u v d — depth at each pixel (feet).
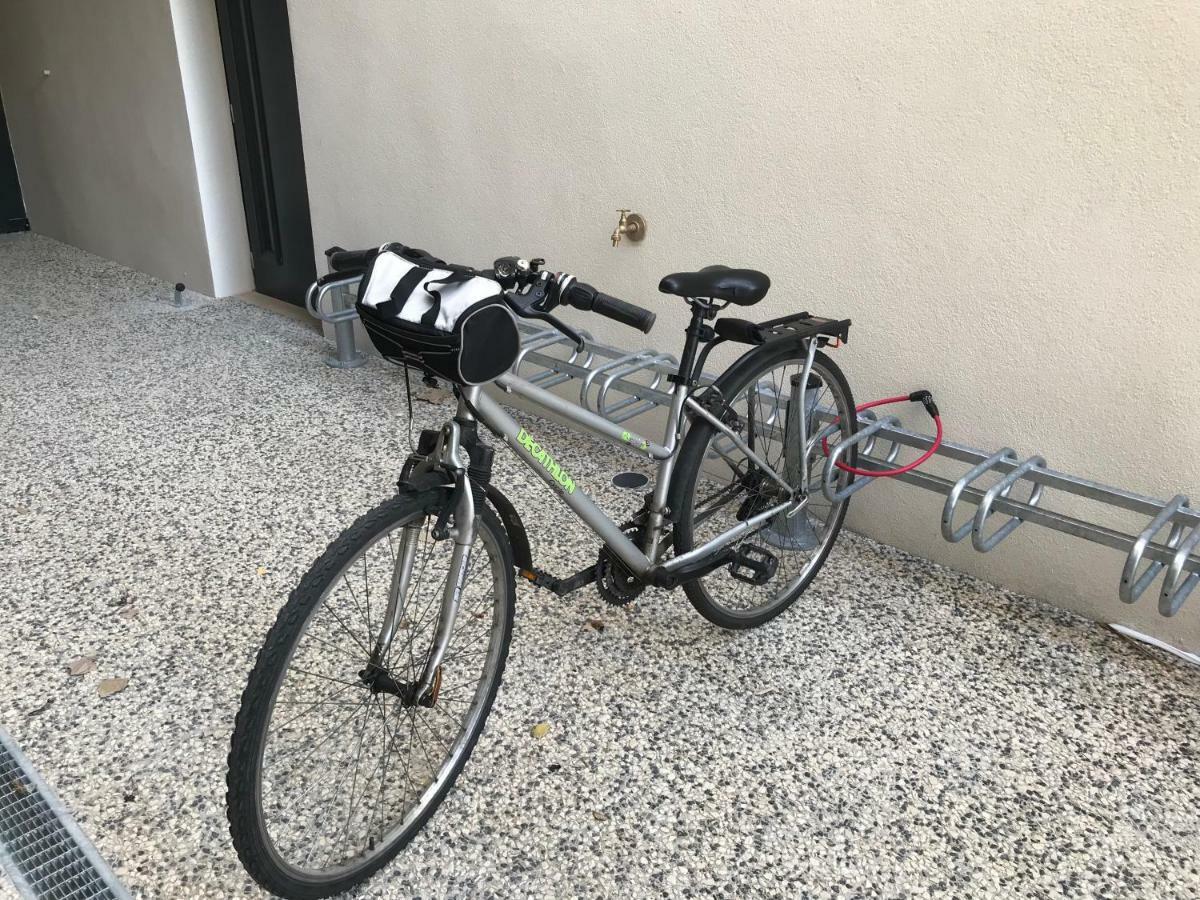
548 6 9.72
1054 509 7.82
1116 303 6.98
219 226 16.63
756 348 6.86
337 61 12.21
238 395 12.44
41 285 18.01
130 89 16.84
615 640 7.53
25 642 7.41
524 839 5.73
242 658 7.27
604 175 9.91
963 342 7.86
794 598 7.93
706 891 5.40
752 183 8.75
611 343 10.59
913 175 7.72
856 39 7.68
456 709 6.68
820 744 6.52
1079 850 5.70
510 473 10.28
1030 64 6.89
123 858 5.52
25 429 11.36
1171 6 6.20
